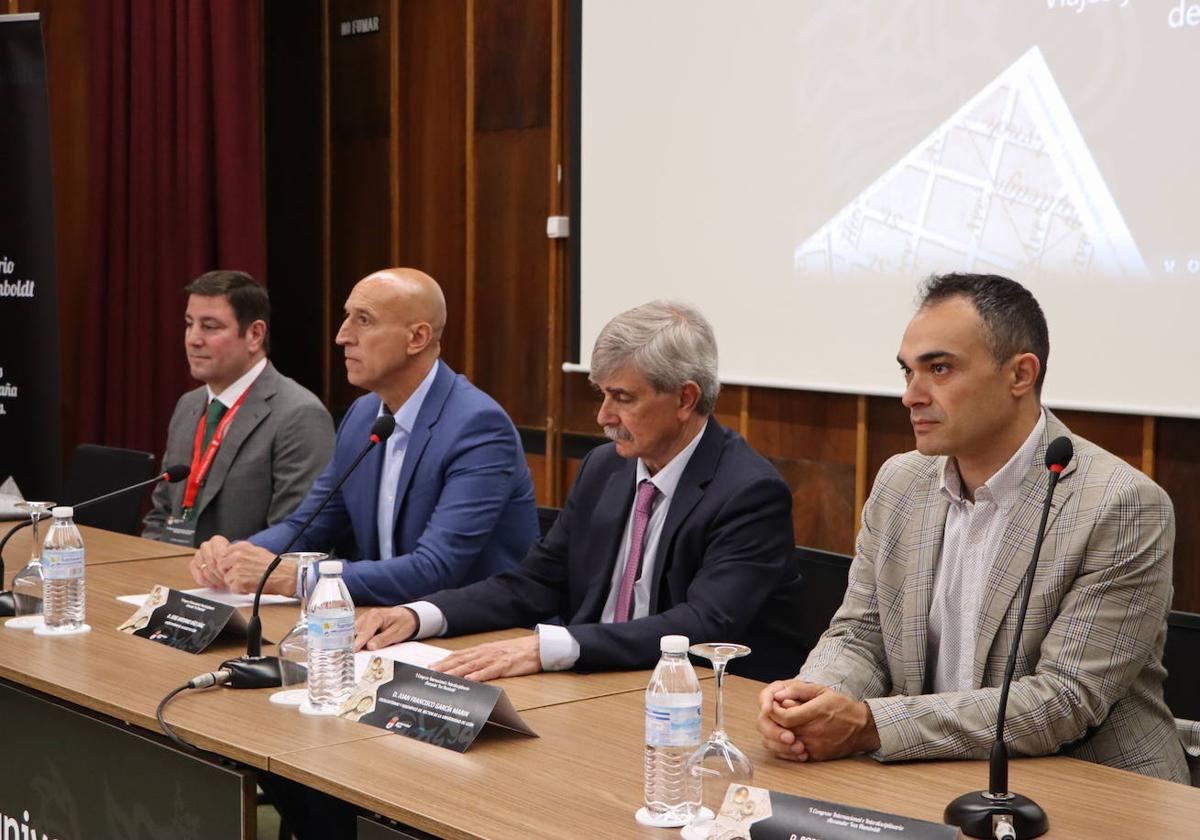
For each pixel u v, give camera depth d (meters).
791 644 2.49
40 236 4.76
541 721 1.91
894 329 4.01
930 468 2.11
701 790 1.52
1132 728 1.90
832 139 4.12
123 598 2.73
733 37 4.34
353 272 5.72
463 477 2.89
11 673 2.18
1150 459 3.53
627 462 2.56
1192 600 3.52
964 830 1.49
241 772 1.80
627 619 2.46
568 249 4.88
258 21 5.45
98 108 5.56
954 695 1.78
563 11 4.87
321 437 3.71
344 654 1.98
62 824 2.12
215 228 5.51
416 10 5.39
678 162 4.50
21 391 4.78
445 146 5.34
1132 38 3.49
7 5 5.48
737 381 4.38
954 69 3.85
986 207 3.80
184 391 5.51
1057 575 1.87
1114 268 3.55
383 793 1.60
